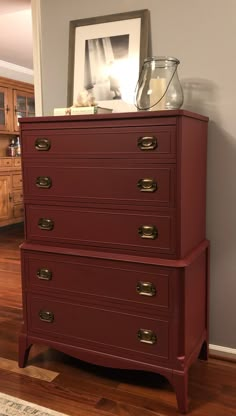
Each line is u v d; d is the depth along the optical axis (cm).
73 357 206
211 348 210
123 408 170
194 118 170
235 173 195
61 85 227
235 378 190
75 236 182
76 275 183
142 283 169
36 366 203
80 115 172
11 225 561
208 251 198
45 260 189
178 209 160
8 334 238
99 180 173
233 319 204
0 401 174
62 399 176
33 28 229
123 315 175
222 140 196
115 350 179
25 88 564
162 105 180
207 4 190
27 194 190
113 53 210
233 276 201
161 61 183
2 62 561
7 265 374
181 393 166
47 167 183
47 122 179
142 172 164
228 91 191
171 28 198
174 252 163
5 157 525
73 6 218
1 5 267
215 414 165
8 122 539
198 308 187
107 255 174
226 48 189
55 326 192
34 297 196
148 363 173
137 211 167
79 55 218
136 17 203
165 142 158
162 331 168
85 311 184
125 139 165
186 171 164
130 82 206
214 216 202
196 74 197
